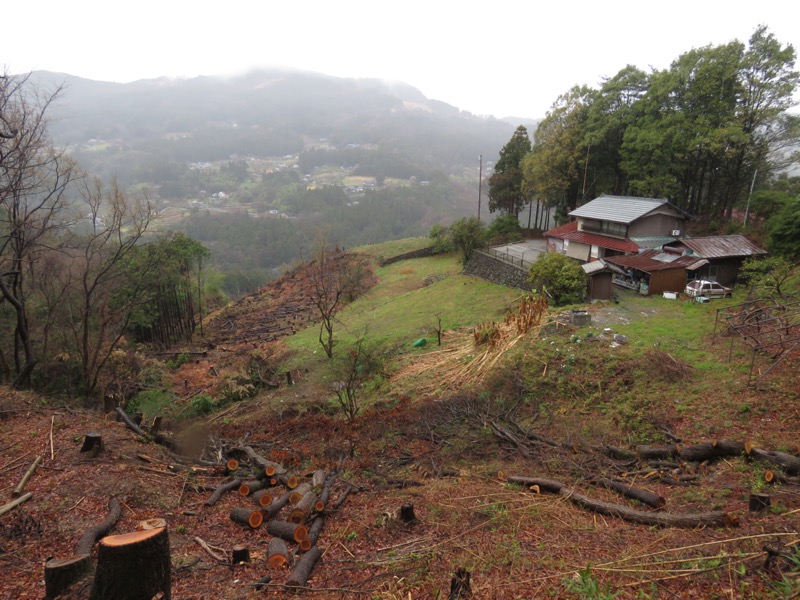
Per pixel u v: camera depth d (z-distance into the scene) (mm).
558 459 9992
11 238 15039
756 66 25141
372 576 6086
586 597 5156
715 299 20406
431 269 37562
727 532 6500
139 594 4172
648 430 11078
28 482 7875
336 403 16297
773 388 11570
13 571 5809
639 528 7070
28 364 15023
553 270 22000
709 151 26406
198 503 8195
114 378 18266
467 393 14305
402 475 10117
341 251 49406
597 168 35125
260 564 6320
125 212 17172
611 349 15148
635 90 31406
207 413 17797
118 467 8625
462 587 5344
